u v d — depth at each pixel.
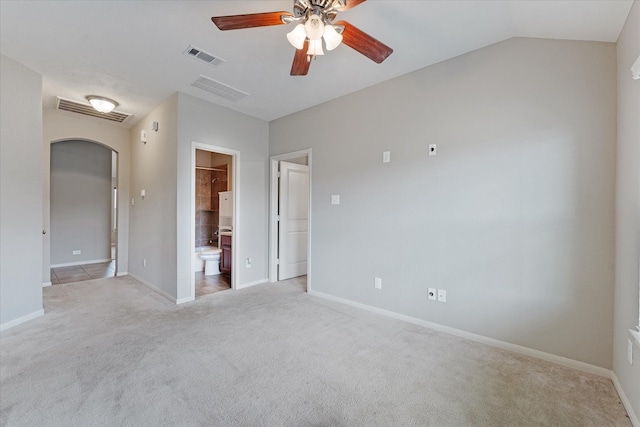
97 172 6.39
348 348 2.36
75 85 3.32
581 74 2.08
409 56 2.65
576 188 2.09
